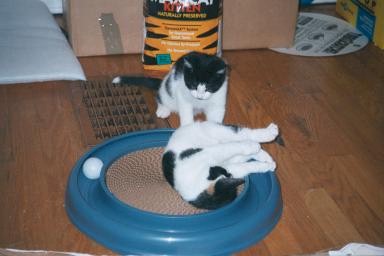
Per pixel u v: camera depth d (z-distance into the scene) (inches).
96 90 84.8
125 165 65.6
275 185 60.4
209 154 57.2
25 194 62.9
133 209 55.2
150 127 76.9
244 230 54.6
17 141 72.0
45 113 78.4
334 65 95.4
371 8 101.4
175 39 87.9
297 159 70.9
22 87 84.4
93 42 93.8
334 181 67.1
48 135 73.6
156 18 86.7
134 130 75.8
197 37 87.6
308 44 102.0
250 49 100.2
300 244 57.4
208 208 57.7
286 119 79.5
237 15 96.0
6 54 87.4
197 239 53.3
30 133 73.8
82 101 81.8
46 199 62.4
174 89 73.2
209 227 55.2
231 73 91.5
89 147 71.6
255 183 63.6
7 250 54.9
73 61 88.4
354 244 56.5
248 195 60.0
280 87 88.0
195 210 59.1
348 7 109.7
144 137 69.1
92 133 74.5
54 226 58.5
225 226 54.9
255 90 86.8
